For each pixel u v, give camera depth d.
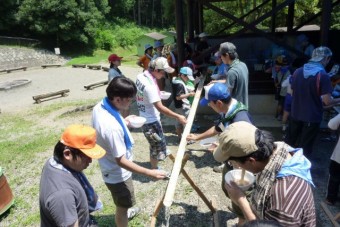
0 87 13.66
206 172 4.88
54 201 1.78
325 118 6.13
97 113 2.65
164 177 2.75
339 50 8.73
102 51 40.16
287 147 1.73
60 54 33.44
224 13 6.47
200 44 8.90
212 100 3.00
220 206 3.96
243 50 9.56
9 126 8.33
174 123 7.15
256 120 6.94
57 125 8.09
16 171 5.49
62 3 34.75
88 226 2.13
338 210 3.73
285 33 9.50
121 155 2.65
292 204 1.53
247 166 1.67
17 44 30.62
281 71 6.66
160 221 3.75
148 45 10.18
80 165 1.94
